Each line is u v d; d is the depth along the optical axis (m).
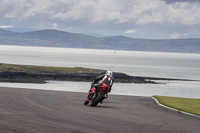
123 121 14.78
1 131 10.55
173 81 159.25
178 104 27.00
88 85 125.12
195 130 13.68
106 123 13.80
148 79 164.00
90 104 22.50
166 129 13.40
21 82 129.75
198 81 164.00
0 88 31.97
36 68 162.50
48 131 11.13
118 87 121.56
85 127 12.46
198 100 32.25
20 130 10.94
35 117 14.09
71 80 147.75
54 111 16.75
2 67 154.38
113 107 21.52
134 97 31.80
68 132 11.23
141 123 14.56
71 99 25.41
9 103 19.34
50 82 134.62
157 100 30.52
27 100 22.02
